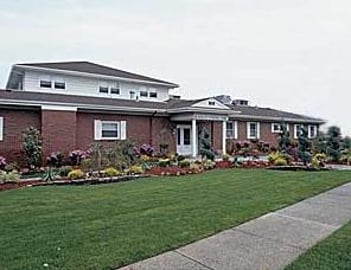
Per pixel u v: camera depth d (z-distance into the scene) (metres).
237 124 28.94
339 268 4.64
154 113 23.41
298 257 5.09
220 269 4.70
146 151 21.66
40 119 18.94
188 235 5.97
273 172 15.31
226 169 17.02
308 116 35.25
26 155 17.89
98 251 5.17
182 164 17.00
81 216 7.32
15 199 9.32
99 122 21.34
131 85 27.88
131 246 5.40
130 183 12.26
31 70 23.81
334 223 6.99
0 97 18.05
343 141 24.59
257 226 6.66
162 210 7.81
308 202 8.86
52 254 5.05
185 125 25.56
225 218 7.11
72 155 18.58
